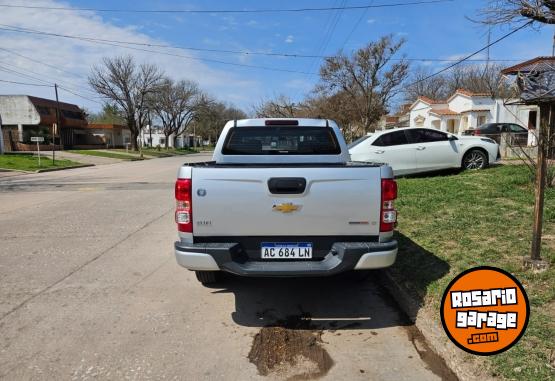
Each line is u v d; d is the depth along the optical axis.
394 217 3.68
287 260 3.65
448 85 65.06
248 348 3.44
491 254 4.87
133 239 7.03
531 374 2.76
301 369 3.12
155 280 5.04
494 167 11.61
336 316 4.05
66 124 49.25
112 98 47.84
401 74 40.62
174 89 63.84
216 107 87.94
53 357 3.29
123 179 18.06
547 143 4.37
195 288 4.78
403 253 5.28
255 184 3.56
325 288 4.77
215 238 3.64
